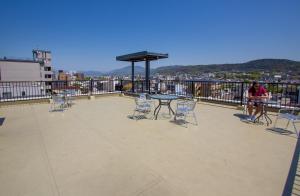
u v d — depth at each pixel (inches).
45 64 1624.0
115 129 175.6
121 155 119.8
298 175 96.7
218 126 185.6
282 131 170.4
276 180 92.2
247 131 169.9
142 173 98.3
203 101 330.0
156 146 134.8
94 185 87.6
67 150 127.3
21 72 1330.0
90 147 132.7
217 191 83.6
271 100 215.8
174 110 264.7
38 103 320.5
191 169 102.6
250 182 90.6
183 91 363.9
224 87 303.4
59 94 303.7
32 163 108.9
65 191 83.3
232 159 114.7
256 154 121.7
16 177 94.3
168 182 90.4
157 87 401.7
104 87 436.1
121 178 93.6
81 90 402.3
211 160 113.3
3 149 128.7
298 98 221.1
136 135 158.7
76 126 185.6
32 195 80.7
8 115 234.1
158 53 366.0
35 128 178.7
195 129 175.8
